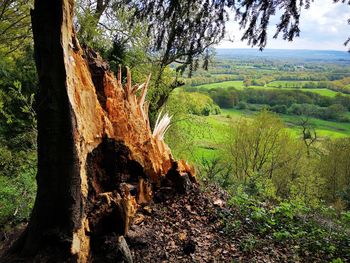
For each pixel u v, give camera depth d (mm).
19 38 11930
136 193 5371
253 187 9328
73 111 3777
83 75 4578
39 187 3850
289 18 3912
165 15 4316
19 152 8008
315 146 25344
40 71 3623
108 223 4395
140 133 5754
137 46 12320
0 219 5031
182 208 5871
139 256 4508
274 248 5223
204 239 5164
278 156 23438
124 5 4797
